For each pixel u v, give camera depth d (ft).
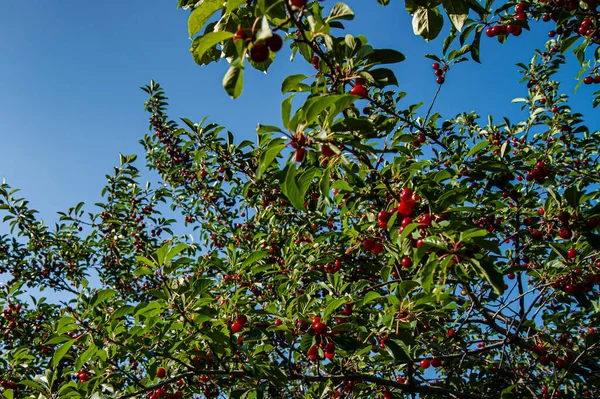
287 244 18.03
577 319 17.53
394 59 9.39
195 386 14.79
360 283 12.97
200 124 20.03
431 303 10.18
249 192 23.80
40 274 27.78
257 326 13.28
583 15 14.37
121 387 15.51
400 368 15.76
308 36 9.19
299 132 8.05
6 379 17.38
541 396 16.83
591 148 20.25
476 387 16.89
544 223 13.16
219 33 6.35
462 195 8.55
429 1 8.96
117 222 26.58
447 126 20.03
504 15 14.79
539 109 19.90
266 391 14.46
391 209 10.28
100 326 12.26
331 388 13.99
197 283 11.19
